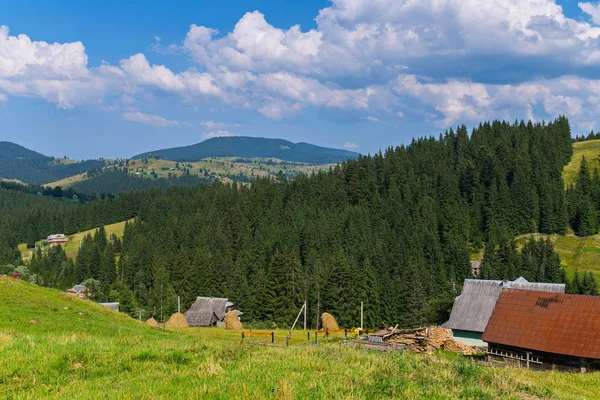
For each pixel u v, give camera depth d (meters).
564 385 20.47
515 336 37.84
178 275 114.44
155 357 16.48
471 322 54.91
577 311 37.53
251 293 99.38
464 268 119.25
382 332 42.34
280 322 89.12
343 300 89.88
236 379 13.05
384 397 12.34
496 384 15.50
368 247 120.19
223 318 84.88
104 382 12.95
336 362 16.75
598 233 143.12
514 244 126.50
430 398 12.55
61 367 14.41
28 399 11.16
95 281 132.88
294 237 133.50
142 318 103.25
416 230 136.62
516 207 148.88
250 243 140.88
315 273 99.44
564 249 136.62
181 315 72.06
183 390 11.96
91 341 19.61
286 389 11.67
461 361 18.92
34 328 25.00
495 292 57.59
